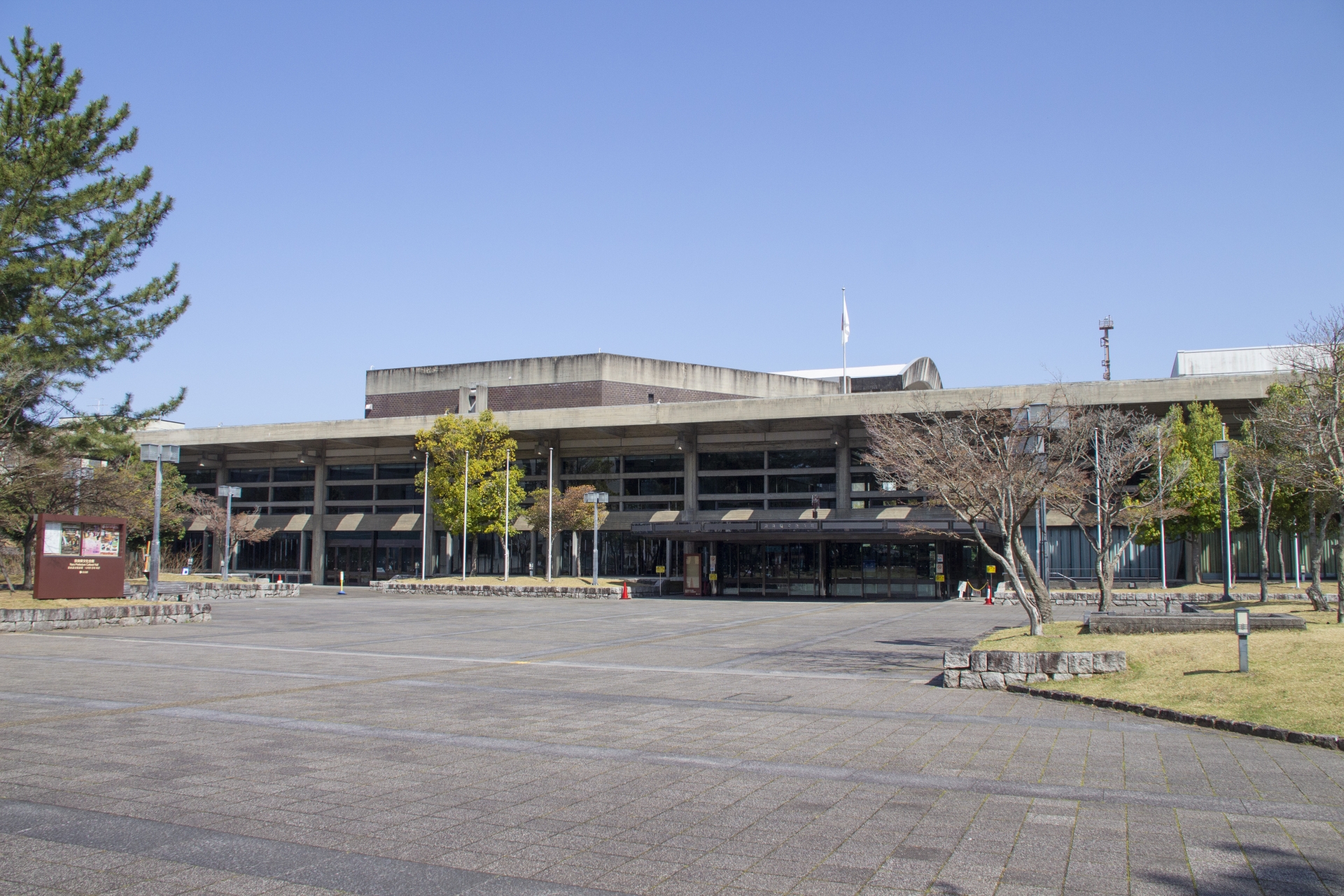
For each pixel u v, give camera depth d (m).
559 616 33.19
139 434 61.12
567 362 65.25
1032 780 8.98
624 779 8.95
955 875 6.28
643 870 6.38
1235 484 39.22
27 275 31.00
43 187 31.67
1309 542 34.59
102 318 32.69
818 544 50.22
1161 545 43.44
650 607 39.62
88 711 12.34
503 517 55.34
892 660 19.25
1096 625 17.38
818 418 52.50
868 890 6.01
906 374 65.06
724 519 56.41
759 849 6.84
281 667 17.34
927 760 9.83
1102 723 12.02
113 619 26.86
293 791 8.37
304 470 67.94
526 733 11.14
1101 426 34.47
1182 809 7.95
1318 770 9.34
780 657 19.89
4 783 8.56
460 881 6.14
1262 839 7.09
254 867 6.38
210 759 9.59
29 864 6.37
